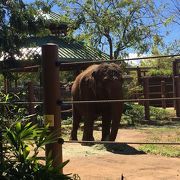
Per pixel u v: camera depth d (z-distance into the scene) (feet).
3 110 17.56
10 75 56.85
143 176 23.40
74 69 78.23
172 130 51.24
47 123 16.43
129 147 34.55
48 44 16.58
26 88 47.32
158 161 28.12
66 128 54.13
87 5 87.30
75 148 34.35
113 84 36.11
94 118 38.17
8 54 61.16
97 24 86.53
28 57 62.18
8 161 14.26
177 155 30.66
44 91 16.61
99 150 33.63
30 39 79.20
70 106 67.97
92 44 87.61
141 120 63.87
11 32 60.39
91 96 38.17
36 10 61.52
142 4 87.30
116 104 35.55
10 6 59.41
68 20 87.51
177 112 67.72
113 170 25.07
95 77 37.55
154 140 41.34
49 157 14.39
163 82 83.51
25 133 14.53
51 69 16.55
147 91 67.05
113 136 35.12
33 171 13.89
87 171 24.77
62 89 70.33
